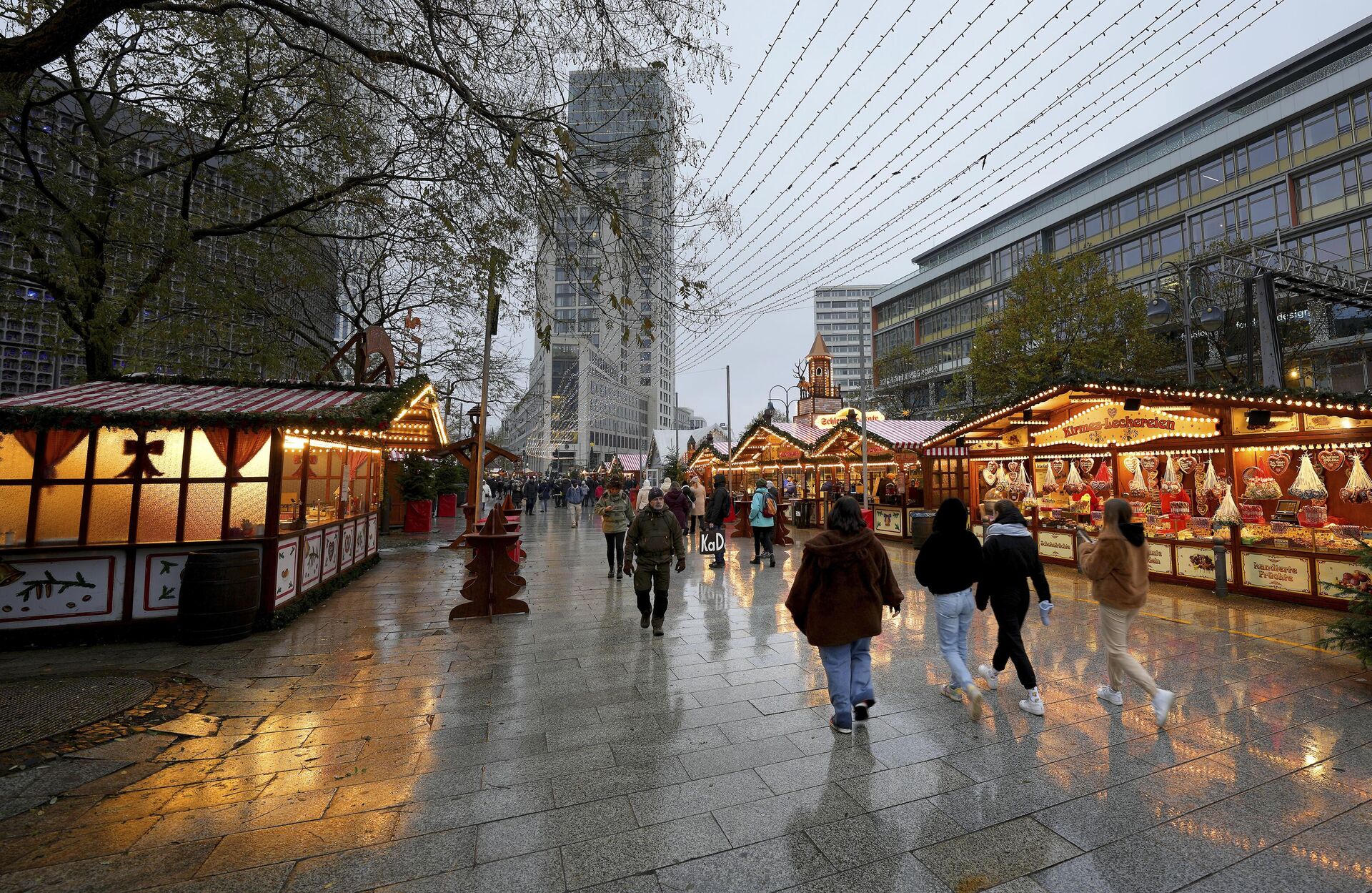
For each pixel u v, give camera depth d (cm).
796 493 2167
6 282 898
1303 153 3177
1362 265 2925
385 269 1582
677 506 1202
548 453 4484
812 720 428
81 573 621
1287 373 2644
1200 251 3481
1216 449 898
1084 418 1092
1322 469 862
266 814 306
